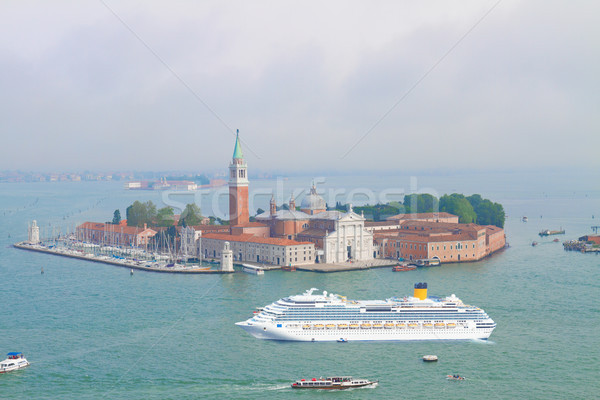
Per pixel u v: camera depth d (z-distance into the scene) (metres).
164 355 190.38
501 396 161.00
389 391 164.88
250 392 163.88
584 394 161.62
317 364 185.12
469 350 197.12
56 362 184.25
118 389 165.50
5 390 164.75
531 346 197.50
